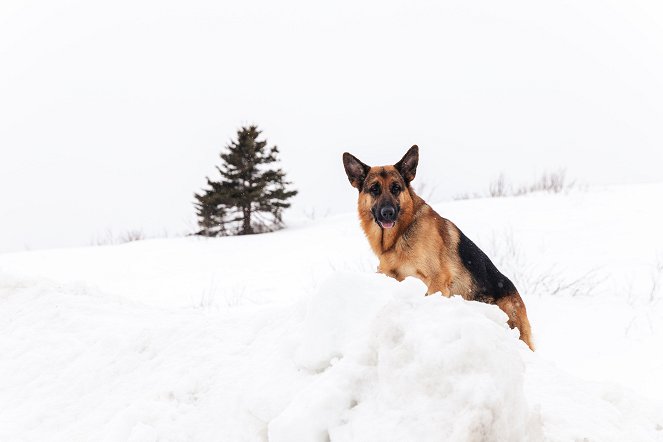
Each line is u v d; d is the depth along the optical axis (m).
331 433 2.25
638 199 15.50
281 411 2.50
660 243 11.66
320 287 2.77
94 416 3.38
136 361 3.81
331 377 2.38
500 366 2.12
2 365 4.43
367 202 5.94
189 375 3.29
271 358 2.97
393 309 2.43
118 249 16.05
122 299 5.86
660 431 2.79
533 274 10.09
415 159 5.95
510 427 2.08
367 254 12.93
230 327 3.77
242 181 19.45
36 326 4.98
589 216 14.12
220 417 2.85
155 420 2.94
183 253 14.97
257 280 11.59
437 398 2.12
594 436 2.55
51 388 3.91
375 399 2.28
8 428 3.50
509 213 14.96
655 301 8.46
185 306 9.65
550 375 3.19
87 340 4.46
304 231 16.75
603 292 9.01
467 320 2.24
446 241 5.84
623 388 3.17
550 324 7.59
